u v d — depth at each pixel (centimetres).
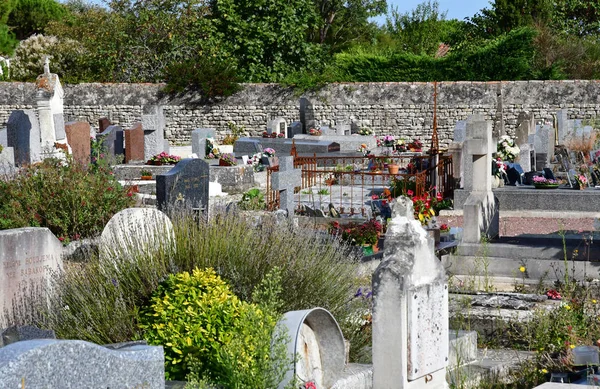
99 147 2431
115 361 462
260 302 693
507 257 1173
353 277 901
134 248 829
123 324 727
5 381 405
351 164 2827
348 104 3862
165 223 896
